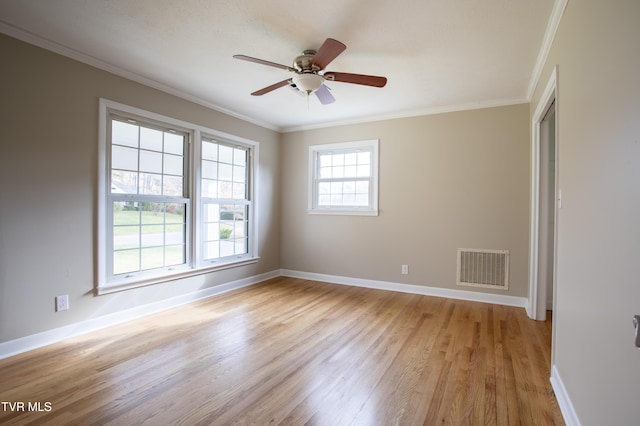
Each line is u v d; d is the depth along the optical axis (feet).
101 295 9.45
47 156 8.28
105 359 7.54
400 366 7.31
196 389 6.35
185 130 11.91
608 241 4.00
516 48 8.13
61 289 8.57
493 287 12.23
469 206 12.60
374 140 14.34
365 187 14.79
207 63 9.34
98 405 5.81
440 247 13.10
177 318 10.35
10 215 7.68
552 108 9.01
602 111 4.25
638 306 3.17
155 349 8.09
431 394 6.22
